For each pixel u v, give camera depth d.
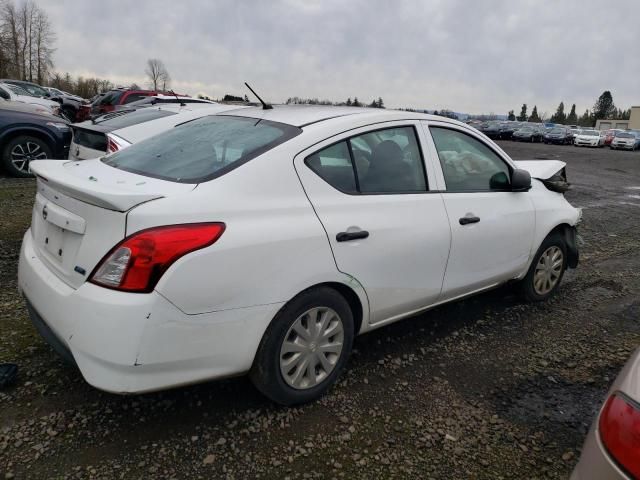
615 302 4.65
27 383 2.85
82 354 2.21
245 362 2.48
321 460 2.43
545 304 4.49
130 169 2.84
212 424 2.62
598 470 1.50
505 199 3.82
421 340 3.69
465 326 3.97
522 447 2.60
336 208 2.75
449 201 3.36
